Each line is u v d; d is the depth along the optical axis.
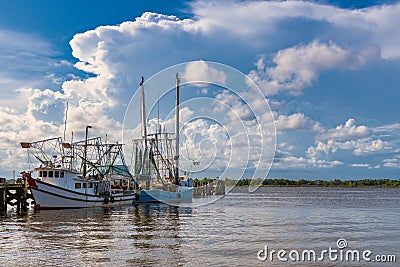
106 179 72.12
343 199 115.38
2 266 26.97
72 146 68.44
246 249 32.84
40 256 29.55
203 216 57.34
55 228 42.81
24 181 59.75
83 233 39.59
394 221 53.09
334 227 46.44
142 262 28.23
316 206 81.31
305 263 29.03
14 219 50.44
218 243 35.09
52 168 61.47
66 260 28.47
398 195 154.62
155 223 48.09
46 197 60.38
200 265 27.78
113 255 30.06
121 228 43.28
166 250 31.98
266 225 47.41
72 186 63.62
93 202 66.31
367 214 63.53
